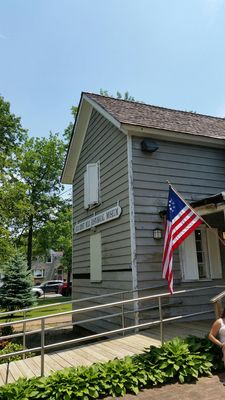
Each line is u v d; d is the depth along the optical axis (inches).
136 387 170.4
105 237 390.3
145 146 342.0
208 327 288.0
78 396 161.0
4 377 196.1
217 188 378.9
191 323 311.4
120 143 366.0
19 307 525.7
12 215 532.4
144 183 339.9
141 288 311.6
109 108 389.4
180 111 470.3
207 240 359.6
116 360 196.4
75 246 506.3
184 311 326.0
